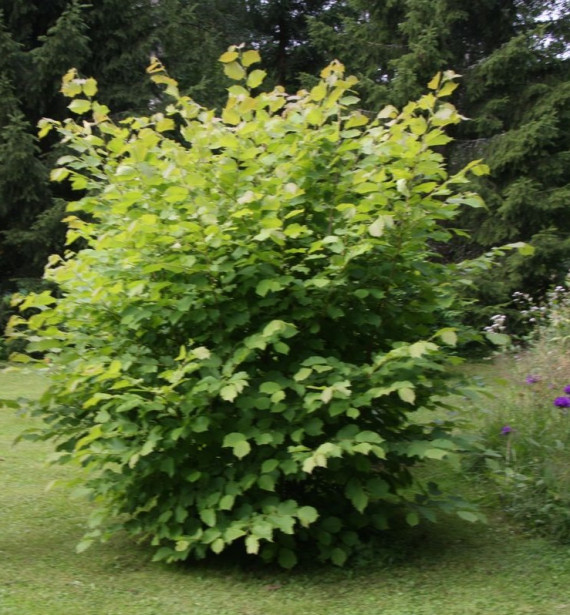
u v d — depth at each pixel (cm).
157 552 391
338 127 409
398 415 420
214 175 394
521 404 554
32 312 1334
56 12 1480
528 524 446
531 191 1291
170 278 389
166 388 354
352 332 418
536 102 1377
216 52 1744
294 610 344
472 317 1273
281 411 376
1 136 1342
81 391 403
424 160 387
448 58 1429
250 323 399
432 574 388
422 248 419
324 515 416
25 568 393
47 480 565
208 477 386
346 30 1606
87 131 421
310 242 396
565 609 341
